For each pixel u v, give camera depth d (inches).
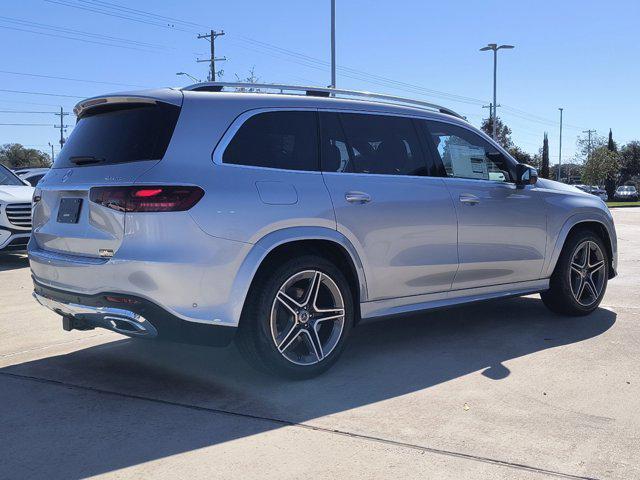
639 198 2731.3
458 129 207.2
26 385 162.9
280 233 155.2
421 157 192.4
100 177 152.1
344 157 174.9
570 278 228.7
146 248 141.4
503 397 150.1
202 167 149.1
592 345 193.9
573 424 134.0
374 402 147.9
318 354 164.6
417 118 196.5
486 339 202.8
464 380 162.7
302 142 168.1
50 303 167.2
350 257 168.9
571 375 165.5
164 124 151.7
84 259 152.7
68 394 155.8
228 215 147.4
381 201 175.0
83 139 169.6
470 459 118.3
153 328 144.7
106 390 158.4
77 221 156.8
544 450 121.9
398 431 131.2
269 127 163.6
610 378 162.7
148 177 143.9
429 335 209.3
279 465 116.9
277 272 155.6
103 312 147.6
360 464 116.8
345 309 168.7
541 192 219.6
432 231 186.1
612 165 2997.0
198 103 155.7
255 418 139.0
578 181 3750.0
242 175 153.3
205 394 154.7
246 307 153.9
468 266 196.9
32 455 122.1
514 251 209.9
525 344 196.4
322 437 128.7
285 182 159.2
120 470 115.8
